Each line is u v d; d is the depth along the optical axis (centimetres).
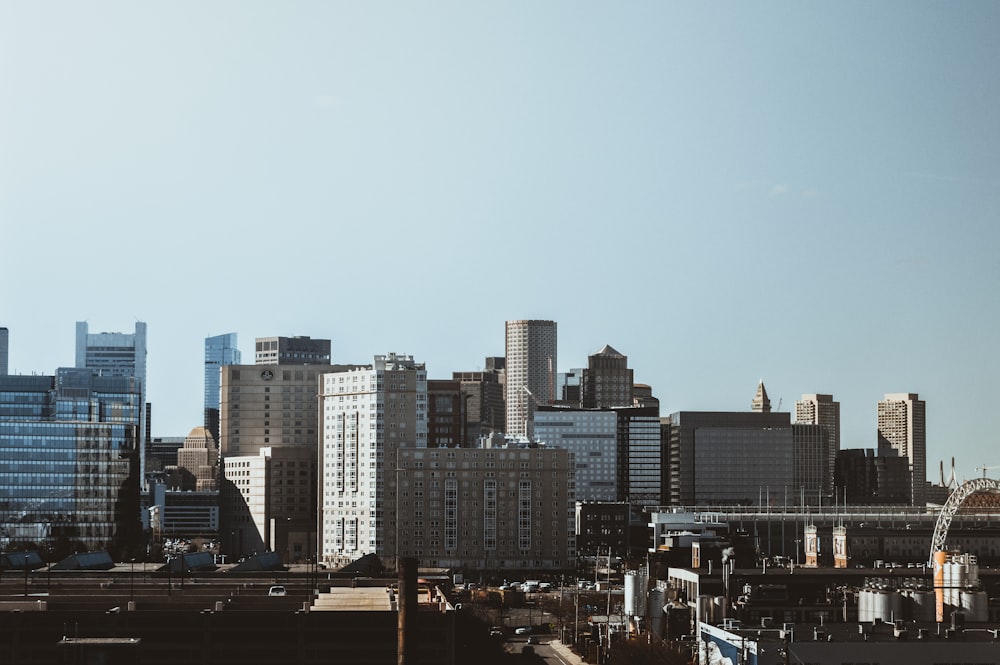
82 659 17925
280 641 19662
